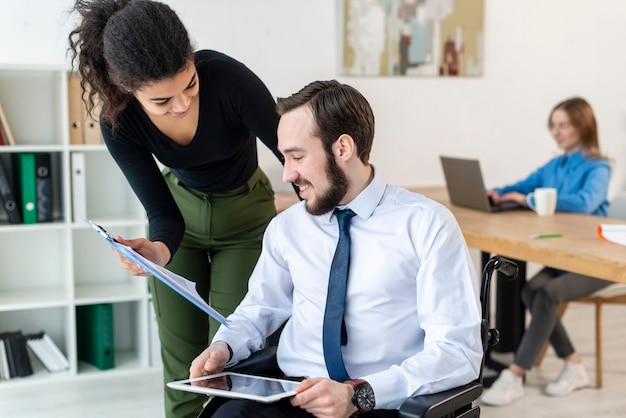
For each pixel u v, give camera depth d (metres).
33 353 3.97
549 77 4.81
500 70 4.69
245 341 1.84
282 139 1.68
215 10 4.05
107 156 3.99
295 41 4.23
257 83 2.08
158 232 2.09
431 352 1.59
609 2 4.89
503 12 4.65
